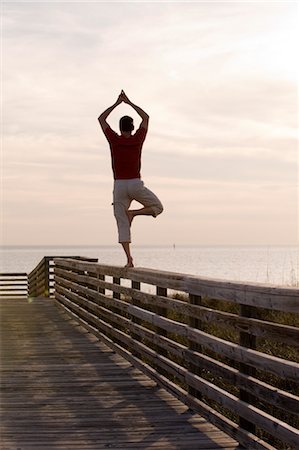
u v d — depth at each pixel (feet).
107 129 25.48
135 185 25.25
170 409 20.44
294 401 13.66
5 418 19.54
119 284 31.12
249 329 15.93
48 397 22.22
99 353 31.45
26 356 30.58
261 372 25.43
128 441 17.16
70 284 46.68
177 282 21.24
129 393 22.74
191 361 20.02
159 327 23.82
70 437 17.57
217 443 16.88
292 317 33.58
